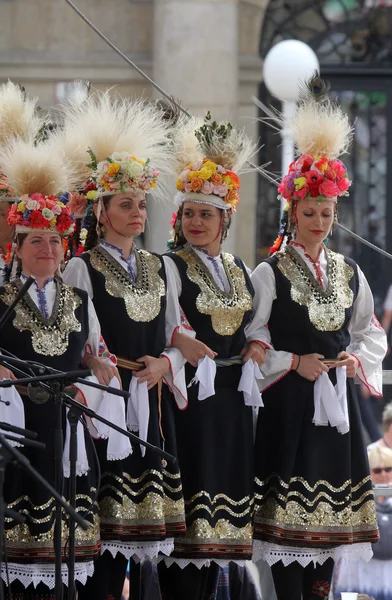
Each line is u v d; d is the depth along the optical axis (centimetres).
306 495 1251
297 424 1258
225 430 1241
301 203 1281
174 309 1237
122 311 1205
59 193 1230
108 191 1227
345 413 1262
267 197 2303
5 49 2228
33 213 1170
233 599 1429
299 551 1245
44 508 1139
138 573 1280
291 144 1448
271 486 1259
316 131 1293
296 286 1270
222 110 2169
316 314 1266
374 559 1546
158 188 1305
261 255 2308
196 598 1241
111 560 1210
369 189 2423
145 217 1241
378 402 2055
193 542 1215
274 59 1662
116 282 1214
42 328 1163
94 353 1193
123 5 2230
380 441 1666
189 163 1305
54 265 1179
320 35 2431
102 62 2222
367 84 2442
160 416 1214
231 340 1250
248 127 2275
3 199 1302
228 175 1266
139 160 1230
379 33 2442
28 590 1166
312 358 1261
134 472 1197
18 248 1186
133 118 1287
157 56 2181
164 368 1210
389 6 2439
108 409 1170
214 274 1262
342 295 1284
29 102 1330
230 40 2167
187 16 2153
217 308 1244
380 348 1316
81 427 1167
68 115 1323
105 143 1250
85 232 1285
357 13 2436
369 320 1323
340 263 1302
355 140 2431
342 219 2420
